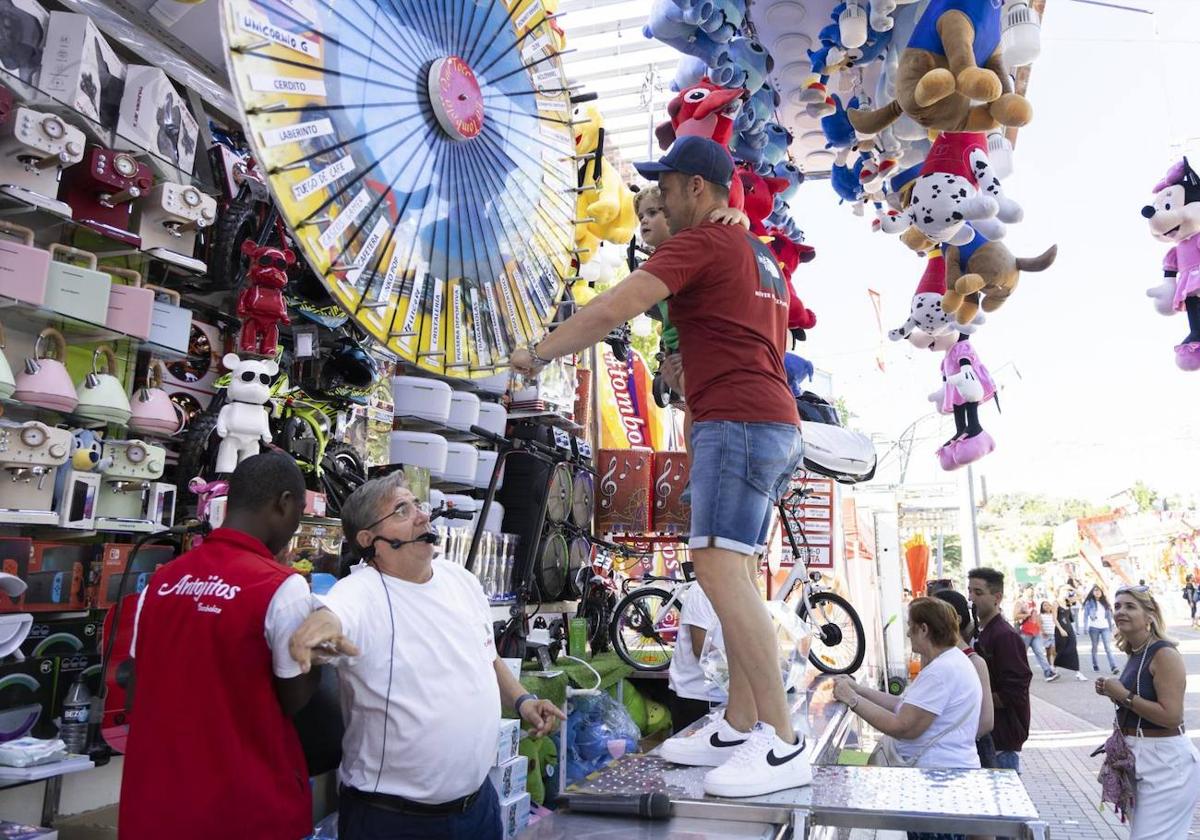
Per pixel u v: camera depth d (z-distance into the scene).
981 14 3.50
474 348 3.40
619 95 7.35
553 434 6.38
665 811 2.13
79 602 2.86
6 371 2.55
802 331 5.13
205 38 3.52
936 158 4.34
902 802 2.18
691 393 2.46
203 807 1.83
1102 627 20.38
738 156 4.58
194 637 1.92
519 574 5.69
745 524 2.36
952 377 6.39
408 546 2.29
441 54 3.25
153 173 3.11
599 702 5.70
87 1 3.10
